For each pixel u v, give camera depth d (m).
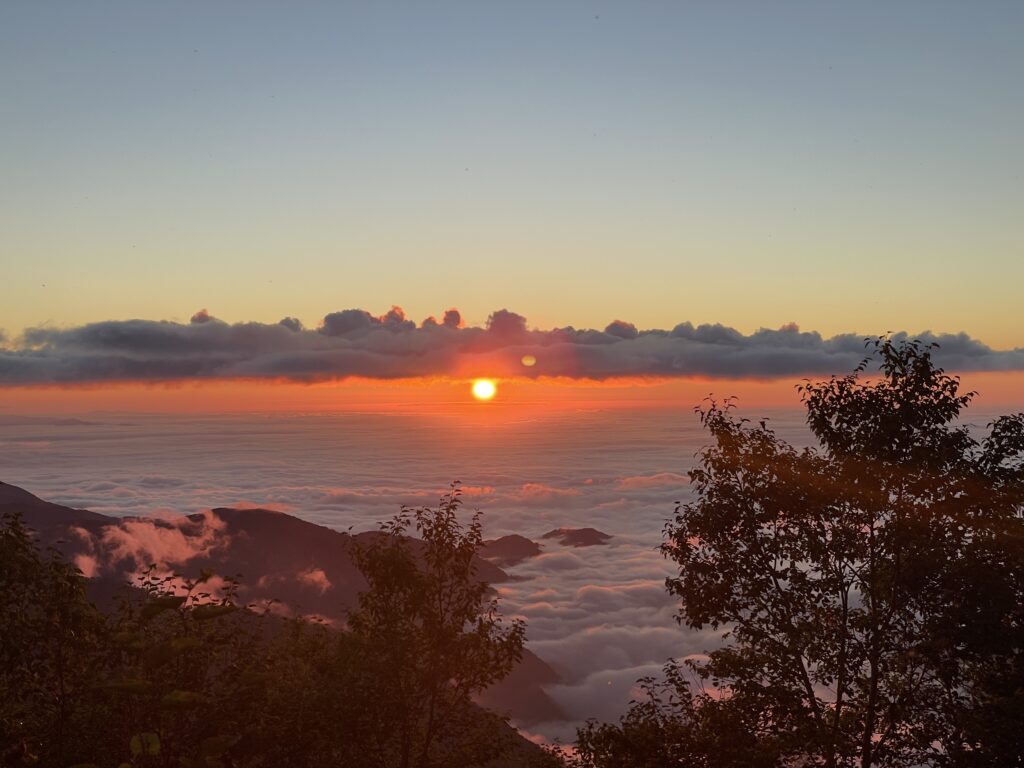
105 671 15.91
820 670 20.42
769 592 20.33
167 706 7.86
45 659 15.67
